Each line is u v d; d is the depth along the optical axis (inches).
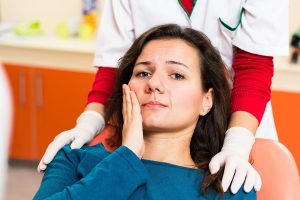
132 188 41.2
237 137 46.5
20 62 111.3
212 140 49.9
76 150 47.8
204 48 47.8
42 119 115.4
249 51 51.4
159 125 44.8
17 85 112.9
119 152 42.0
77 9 120.3
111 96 53.4
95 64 60.3
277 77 100.5
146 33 48.8
